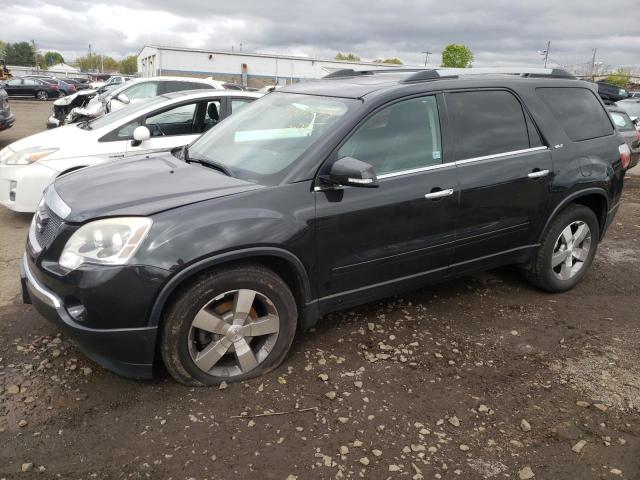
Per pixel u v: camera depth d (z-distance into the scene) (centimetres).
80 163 610
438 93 377
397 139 355
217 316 303
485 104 398
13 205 601
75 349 346
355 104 349
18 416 282
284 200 312
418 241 364
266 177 324
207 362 306
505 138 404
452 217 374
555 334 391
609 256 583
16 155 605
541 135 423
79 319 283
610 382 331
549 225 436
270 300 314
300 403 300
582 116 458
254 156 351
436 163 368
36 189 596
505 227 407
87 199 305
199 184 321
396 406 301
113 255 276
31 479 242
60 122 1518
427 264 376
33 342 354
